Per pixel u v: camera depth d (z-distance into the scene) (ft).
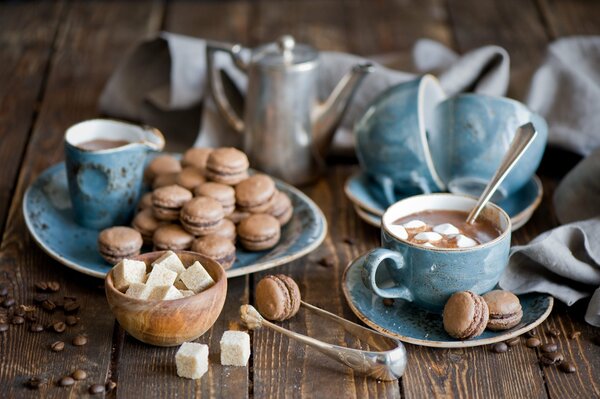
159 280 3.07
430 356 3.11
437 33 5.25
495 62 4.21
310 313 3.27
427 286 3.14
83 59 5.04
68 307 3.27
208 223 3.41
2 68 4.93
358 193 3.82
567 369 3.05
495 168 3.65
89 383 3.01
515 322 3.11
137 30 5.33
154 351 3.11
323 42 5.18
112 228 3.44
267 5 5.65
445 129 3.68
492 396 2.98
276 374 3.04
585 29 5.23
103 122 3.71
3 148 4.25
